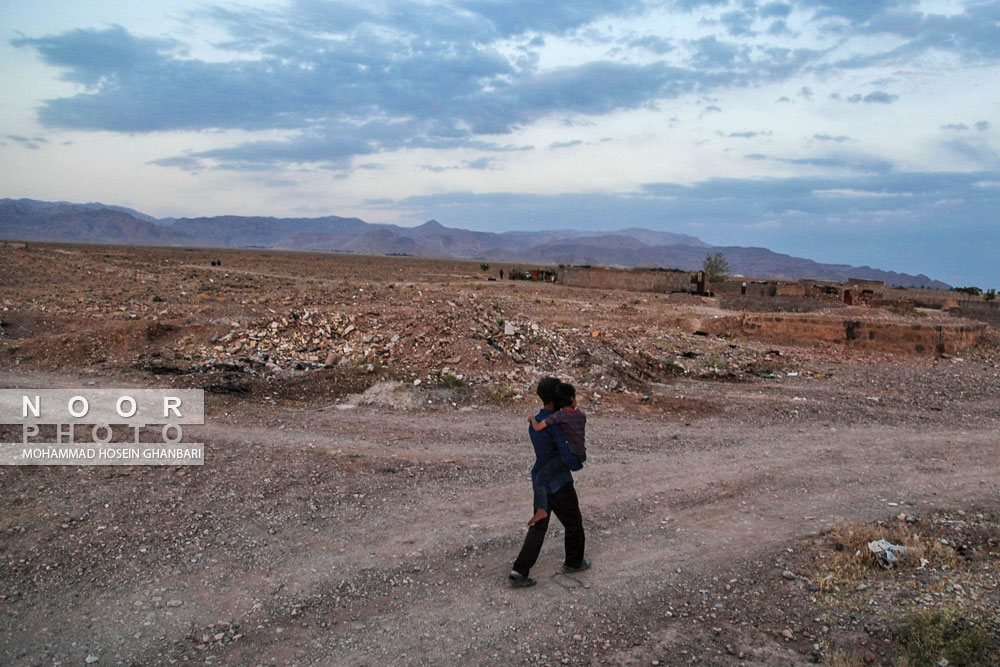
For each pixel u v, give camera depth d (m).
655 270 48.62
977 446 10.23
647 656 4.39
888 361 18.88
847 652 4.45
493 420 10.82
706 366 16.75
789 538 6.47
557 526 6.68
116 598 4.94
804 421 11.74
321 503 6.85
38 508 6.27
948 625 4.66
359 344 14.91
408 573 5.51
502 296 38.06
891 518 7.04
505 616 4.88
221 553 5.71
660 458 9.16
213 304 23.11
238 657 4.30
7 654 4.21
